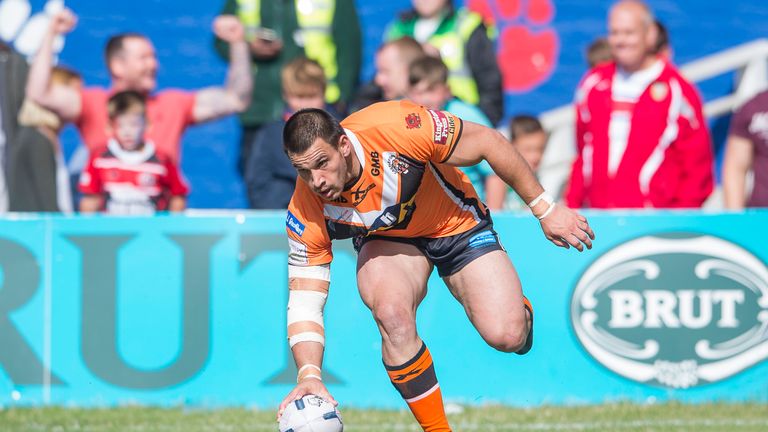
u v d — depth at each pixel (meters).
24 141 28.36
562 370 22.58
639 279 22.69
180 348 22.61
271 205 25.75
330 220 14.18
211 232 22.70
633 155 25.17
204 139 31.25
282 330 22.64
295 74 25.42
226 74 32.12
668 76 25.19
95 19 31.92
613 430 19.06
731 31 32.88
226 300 22.67
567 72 32.81
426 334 22.56
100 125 28.73
